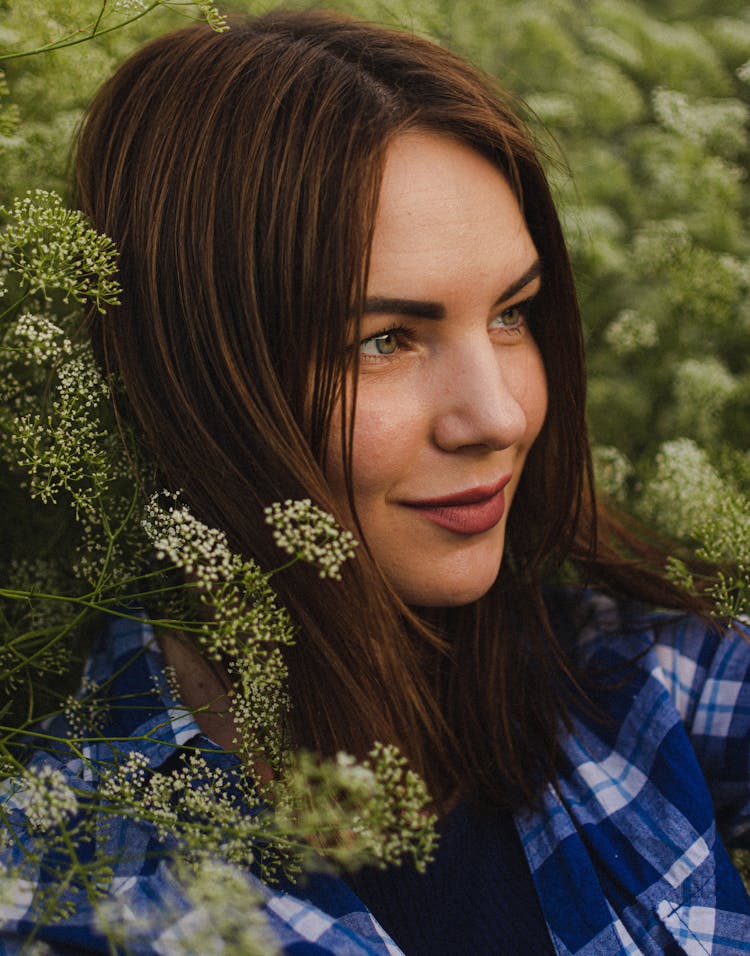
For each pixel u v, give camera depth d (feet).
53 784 2.49
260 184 3.05
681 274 7.07
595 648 4.09
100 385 3.26
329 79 3.06
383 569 3.31
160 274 3.22
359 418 3.05
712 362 6.86
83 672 3.93
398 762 2.47
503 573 3.90
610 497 5.77
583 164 7.86
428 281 2.97
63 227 2.88
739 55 9.13
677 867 3.55
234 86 3.17
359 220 2.92
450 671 3.75
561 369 3.77
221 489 3.23
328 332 2.99
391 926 3.39
